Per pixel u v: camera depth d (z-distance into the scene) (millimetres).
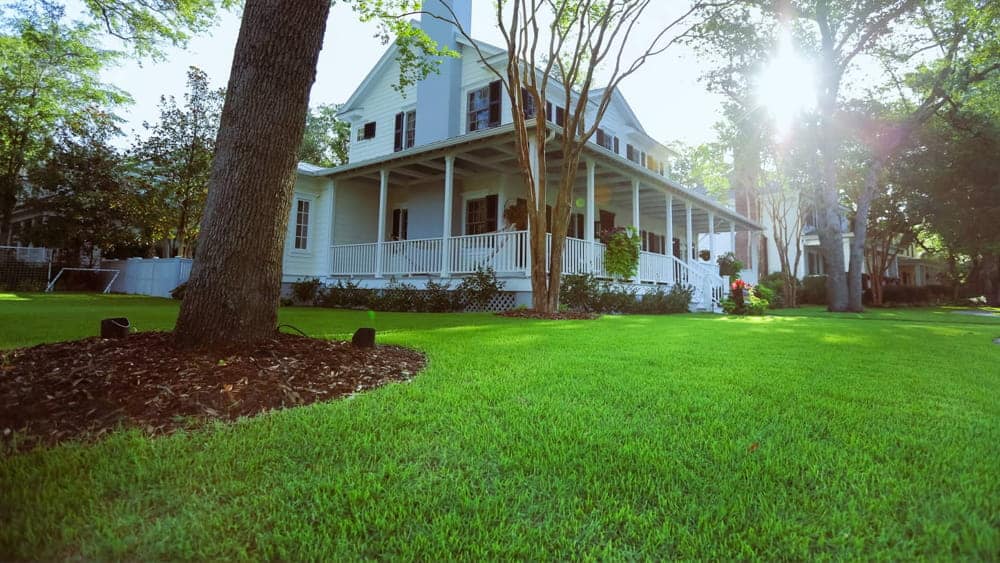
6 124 18312
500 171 13203
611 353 4148
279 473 1560
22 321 6004
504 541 1210
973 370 3500
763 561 1128
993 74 15789
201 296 3059
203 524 1258
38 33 13961
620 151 17609
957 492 1426
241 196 3176
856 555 1141
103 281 19500
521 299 10312
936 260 34625
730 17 12070
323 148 29906
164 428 1993
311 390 2646
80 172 18484
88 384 2320
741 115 17719
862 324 8500
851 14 13984
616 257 12086
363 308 12164
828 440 1901
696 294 15031
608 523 1290
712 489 1469
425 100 14516
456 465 1649
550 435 1940
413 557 1140
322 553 1149
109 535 1199
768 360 3879
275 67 3309
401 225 15344
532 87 8750
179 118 17750
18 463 1590
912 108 17953
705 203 16000
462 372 3217
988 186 17438
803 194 19156
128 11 9516
